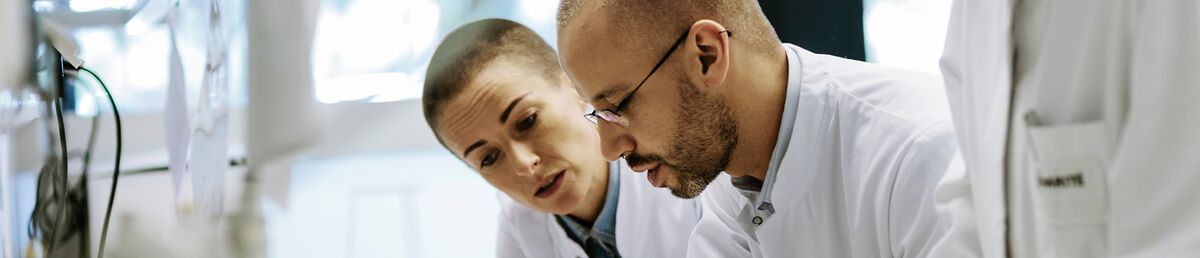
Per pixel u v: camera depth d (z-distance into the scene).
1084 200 1.09
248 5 1.59
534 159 1.83
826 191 1.53
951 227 1.28
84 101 1.72
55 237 1.53
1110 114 1.07
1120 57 1.06
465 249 2.90
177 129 1.66
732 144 1.48
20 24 1.35
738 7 1.43
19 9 1.35
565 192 1.85
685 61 1.38
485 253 2.89
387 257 2.86
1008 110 1.13
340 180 3.35
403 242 2.96
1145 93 1.05
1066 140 1.09
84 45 1.67
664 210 1.89
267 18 1.60
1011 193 1.16
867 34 3.05
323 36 2.50
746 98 1.45
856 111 1.49
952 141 1.37
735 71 1.43
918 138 1.39
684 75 1.39
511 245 2.04
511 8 2.76
